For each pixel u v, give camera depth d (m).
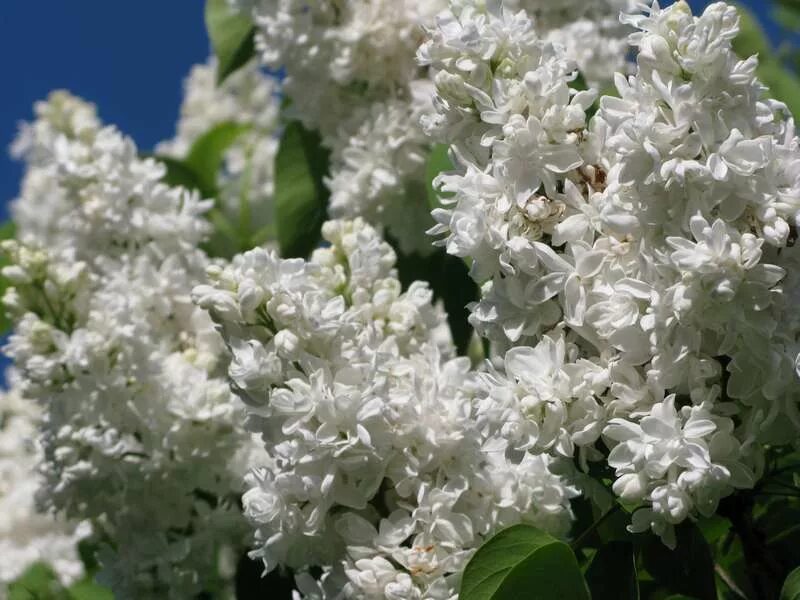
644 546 0.64
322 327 0.63
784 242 0.58
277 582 0.77
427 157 0.84
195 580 0.79
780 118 0.61
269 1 0.90
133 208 0.85
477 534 0.66
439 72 0.62
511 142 0.61
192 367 0.79
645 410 0.60
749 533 0.65
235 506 0.80
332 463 0.63
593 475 0.63
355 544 0.64
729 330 0.59
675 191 0.58
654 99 0.59
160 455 0.78
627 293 0.59
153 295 0.81
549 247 0.61
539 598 0.61
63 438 0.77
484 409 0.60
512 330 0.61
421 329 0.70
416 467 0.64
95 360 0.78
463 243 0.60
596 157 0.61
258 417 0.64
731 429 0.60
